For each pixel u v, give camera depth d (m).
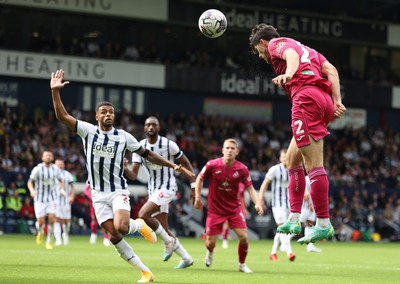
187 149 68.06
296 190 16.45
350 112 82.31
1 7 65.81
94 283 18.22
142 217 25.64
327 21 75.31
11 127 62.75
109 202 19.17
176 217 58.69
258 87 73.56
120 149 19.20
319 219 15.82
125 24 71.75
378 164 76.75
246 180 24.11
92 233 43.38
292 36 73.62
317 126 15.55
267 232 62.19
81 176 58.94
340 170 72.88
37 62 65.00
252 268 26.14
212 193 24.08
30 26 67.81
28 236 51.66
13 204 54.97
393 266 29.39
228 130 73.31
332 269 26.66
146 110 74.88
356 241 63.97
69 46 66.94
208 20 17.94
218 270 24.27
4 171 56.00
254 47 16.89
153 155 19.56
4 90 68.06
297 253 39.69
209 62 73.06
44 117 68.94
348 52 80.44
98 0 67.44
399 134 82.06
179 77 70.75
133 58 69.69
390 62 82.69
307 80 15.68
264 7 72.50
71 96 70.94
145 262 27.41
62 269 22.91
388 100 79.56
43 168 39.31
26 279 18.81
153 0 69.25
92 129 19.16
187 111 76.75
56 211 39.28
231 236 61.16
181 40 74.38
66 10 66.12
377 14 81.44
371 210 66.00
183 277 20.75
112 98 73.00
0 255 29.91
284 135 76.88
